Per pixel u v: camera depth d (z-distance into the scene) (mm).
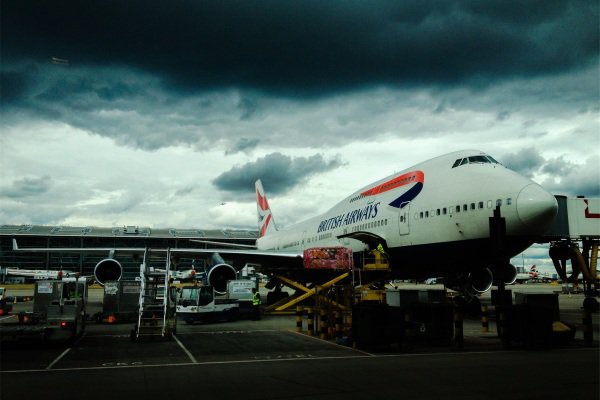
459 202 18391
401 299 16719
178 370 9797
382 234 22703
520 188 16875
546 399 7211
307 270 22688
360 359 11156
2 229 95938
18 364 10602
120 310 21172
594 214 25047
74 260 98812
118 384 8438
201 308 20156
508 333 12867
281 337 15547
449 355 11758
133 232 100375
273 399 7328
